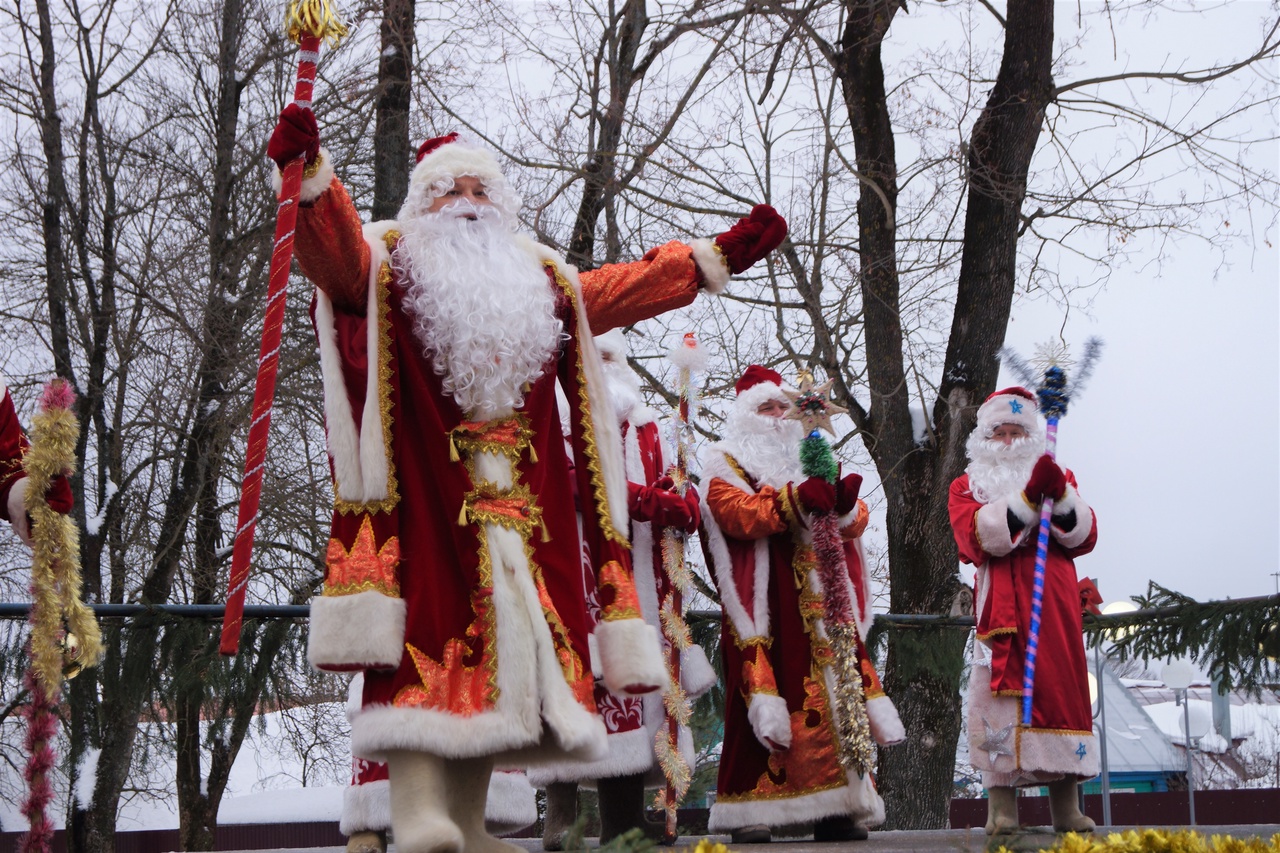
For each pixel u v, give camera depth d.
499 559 3.66
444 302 3.79
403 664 3.55
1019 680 5.82
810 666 5.80
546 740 3.77
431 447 3.76
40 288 14.24
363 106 13.12
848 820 5.75
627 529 4.03
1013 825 5.73
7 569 12.35
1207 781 24.45
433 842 3.34
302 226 3.68
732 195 12.98
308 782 16.55
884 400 12.09
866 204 12.43
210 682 6.59
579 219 13.17
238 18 13.87
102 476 13.78
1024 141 11.83
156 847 18.75
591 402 4.08
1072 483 6.27
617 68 13.34
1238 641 7.79
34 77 13.90
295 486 13.09
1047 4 11.85
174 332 13.41
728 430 6.38
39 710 3.81
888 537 12.05
